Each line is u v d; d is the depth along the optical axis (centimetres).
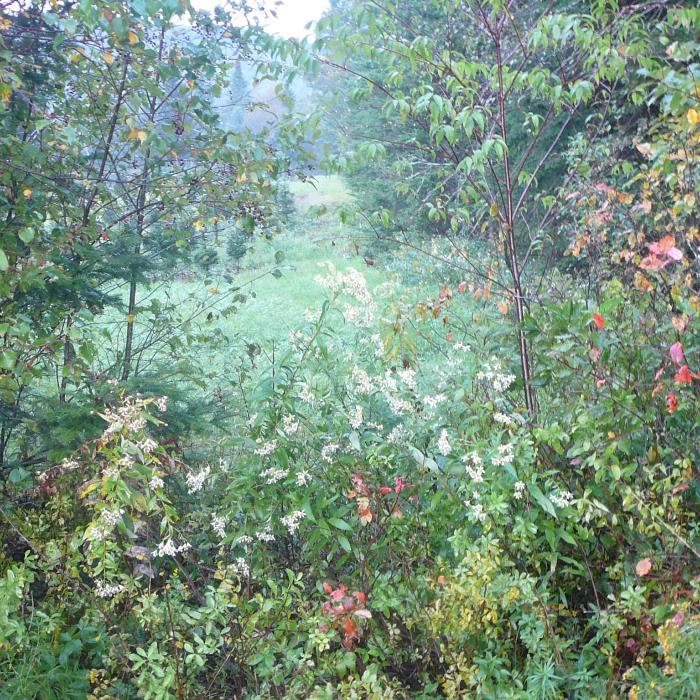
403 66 369
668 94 301
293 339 368
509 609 287
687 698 234
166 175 488
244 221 495
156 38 486
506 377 334
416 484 323
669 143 340
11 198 406
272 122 476
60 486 368
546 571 316
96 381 422
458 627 279
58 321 405
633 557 300
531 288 414
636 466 297
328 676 290
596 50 340
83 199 472
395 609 310
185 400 450
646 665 267
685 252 378
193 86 480
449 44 383
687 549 285
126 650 288
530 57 395
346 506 312
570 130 934
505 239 391
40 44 437
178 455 400
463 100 381
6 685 268
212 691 300
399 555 321
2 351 332
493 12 350
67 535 353
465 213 385
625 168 403
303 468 320
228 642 295
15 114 429
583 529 291
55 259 408
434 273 709
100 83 456
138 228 506
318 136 410
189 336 511
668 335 336
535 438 317
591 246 432
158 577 357
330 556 314
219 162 480
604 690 257
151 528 362
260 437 333
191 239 541
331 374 355
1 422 409
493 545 280
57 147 448
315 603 308
